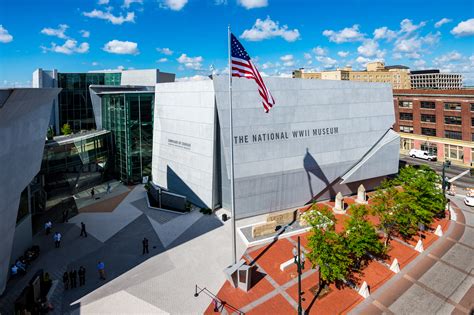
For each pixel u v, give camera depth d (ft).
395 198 91.15
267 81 108.78
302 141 116.88
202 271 79.87
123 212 119.65
